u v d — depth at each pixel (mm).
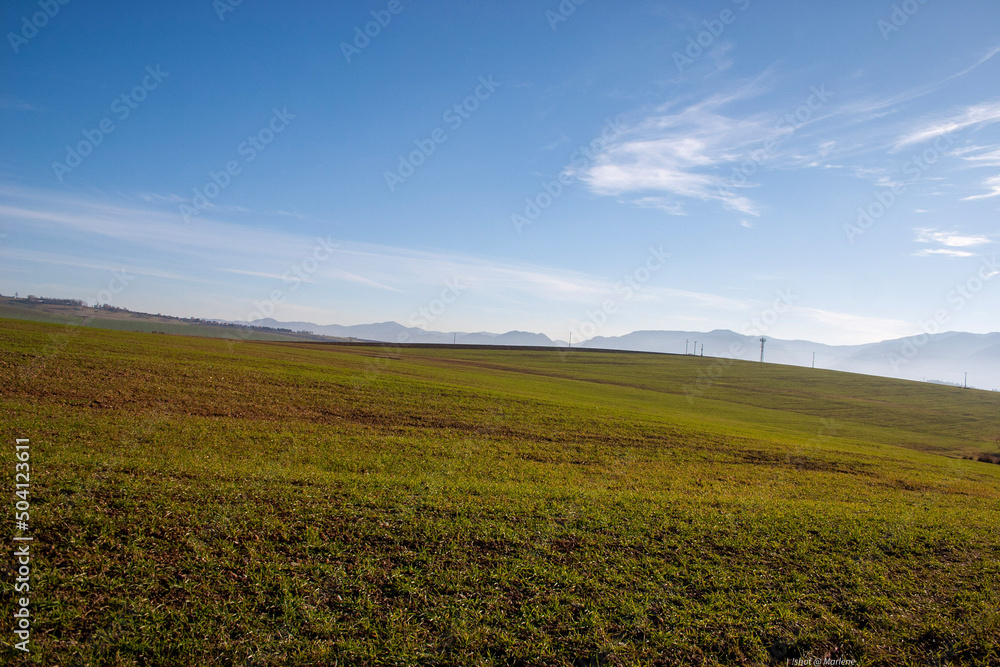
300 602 11219
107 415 27828
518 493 19656
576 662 10336
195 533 13445
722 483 27297
